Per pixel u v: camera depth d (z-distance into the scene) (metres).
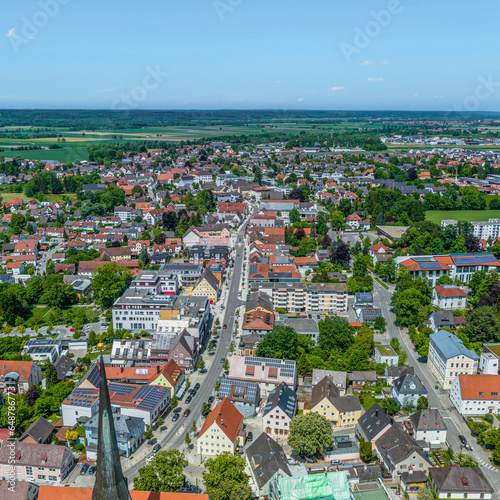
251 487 151.62
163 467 142.38
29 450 158.62
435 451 170.25
